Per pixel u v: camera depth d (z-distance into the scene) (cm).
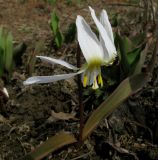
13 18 39
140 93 19
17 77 22
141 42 21
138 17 31
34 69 23
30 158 13
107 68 19
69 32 25
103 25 13
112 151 16
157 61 22
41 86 21
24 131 18
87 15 39
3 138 17
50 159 16
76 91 20
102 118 15
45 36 31
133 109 18
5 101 19
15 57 22
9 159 16
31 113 19
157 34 22
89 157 16
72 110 19
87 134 15
